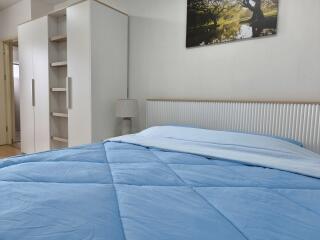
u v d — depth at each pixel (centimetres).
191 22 254
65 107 336
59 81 340
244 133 182
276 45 209
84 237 59
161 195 87
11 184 92
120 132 307
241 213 74
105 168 118
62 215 70
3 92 447
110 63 291
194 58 259
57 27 335
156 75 291
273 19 208
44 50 331
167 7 276
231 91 237
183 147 159
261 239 60
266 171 117
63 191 87
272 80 214
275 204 81
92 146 167
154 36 289
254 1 216
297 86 202
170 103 264
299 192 93
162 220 69
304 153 151
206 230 64
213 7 239
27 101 368
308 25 195
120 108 277
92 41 267
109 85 292
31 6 369
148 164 127
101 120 284
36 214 69
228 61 237
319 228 66
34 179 99
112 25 290
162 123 272
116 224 66
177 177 108
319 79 193
